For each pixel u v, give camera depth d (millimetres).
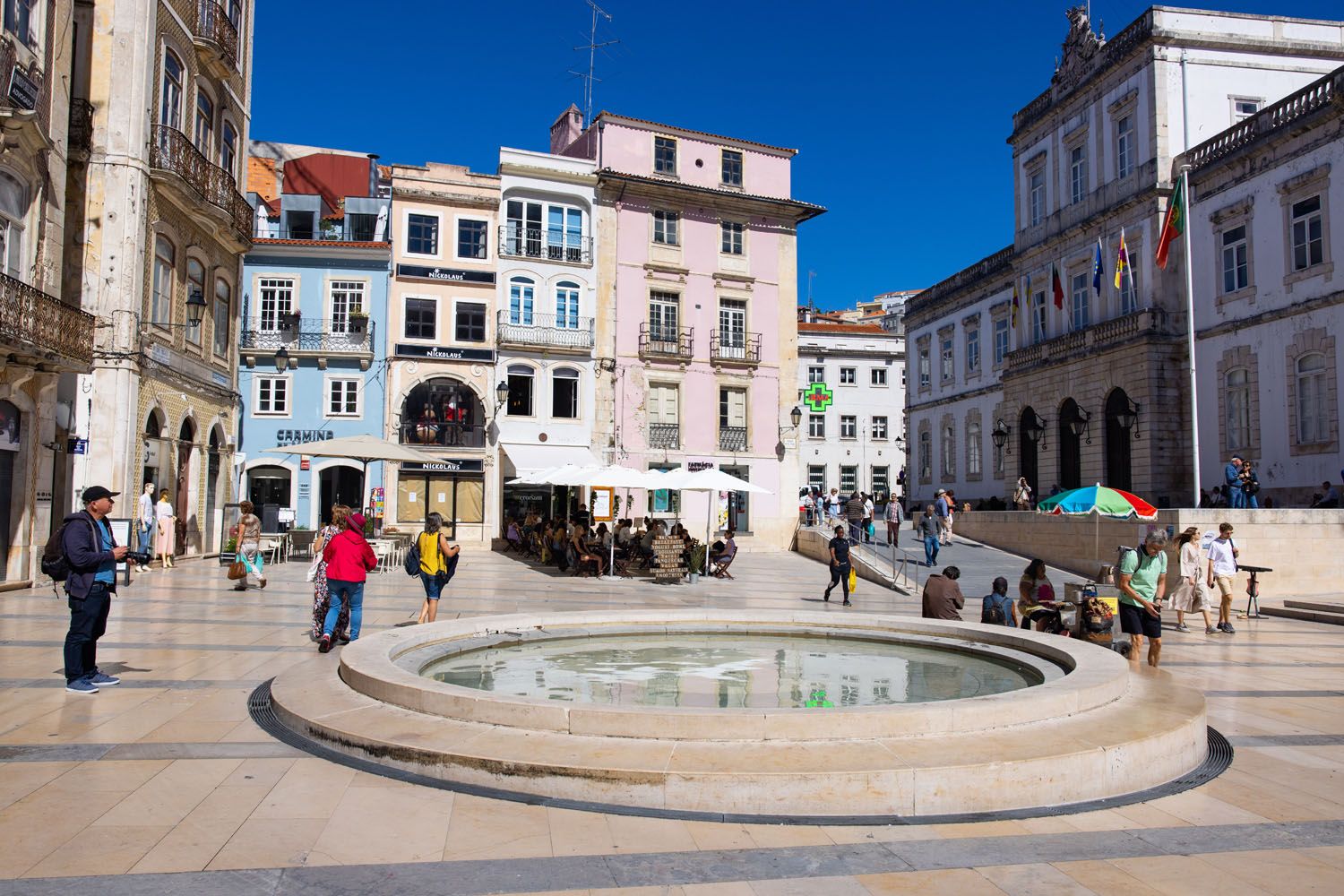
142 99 18625
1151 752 5574
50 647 9688
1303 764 6199
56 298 15586
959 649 9117
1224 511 18516
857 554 23359
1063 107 32469
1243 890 3994
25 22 15508
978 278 39156
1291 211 23453
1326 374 22312
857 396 53406
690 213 35625
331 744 5883
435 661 8219
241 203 23562
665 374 34750
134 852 4184
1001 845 4496
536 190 33188
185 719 6723
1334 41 28484
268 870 4004
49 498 16766
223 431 24453
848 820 4770
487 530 31500
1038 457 32875
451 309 31875
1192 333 21812
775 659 8977
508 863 4137
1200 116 27844
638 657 9055
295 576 19078
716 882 3982
